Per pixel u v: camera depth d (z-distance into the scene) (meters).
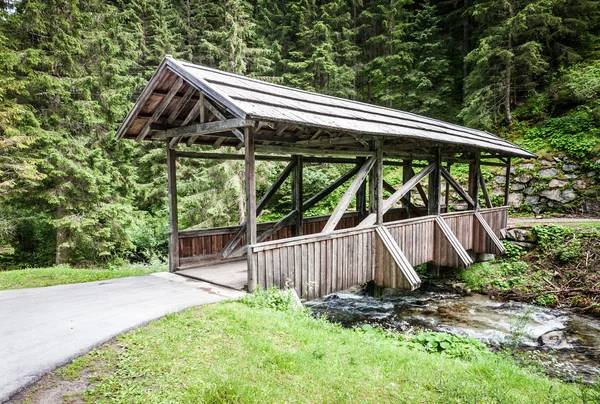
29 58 9.38
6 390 2.77
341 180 9.22
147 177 16.12
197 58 19.80
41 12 10.20
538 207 14.56
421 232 9.01
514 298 9.27
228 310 4.57
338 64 21.03
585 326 7.57
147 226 14.92
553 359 6.12
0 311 4.61
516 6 15.77
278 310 4.91
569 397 3.44
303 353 3.60
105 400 2.66
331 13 21.38
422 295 9.86
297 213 8.95
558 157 14.63
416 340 5.18
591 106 14.91
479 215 11.04
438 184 9.44
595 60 16.00
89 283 6.27
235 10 15.22
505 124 17.12
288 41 21.75
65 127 10.83
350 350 3.86
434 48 20.20
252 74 16.12
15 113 8.90
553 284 9.40
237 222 14.51
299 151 6.40
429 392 3.18
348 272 7.11
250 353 3.47
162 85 5.98
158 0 20.58
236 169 13.80
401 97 20.53
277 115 5.00
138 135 6.98
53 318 4.31
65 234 11.10
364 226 7.41
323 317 5.10
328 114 6.39
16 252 12.50
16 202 10.34
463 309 8.74
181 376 3.00
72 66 10.71
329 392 2.99
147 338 3.71
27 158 9.23
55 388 2.82
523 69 16.83
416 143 9.00
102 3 12.40
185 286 5.98
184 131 6.30
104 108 11.57
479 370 3.87
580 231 10.76
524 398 3.29
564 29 15.92
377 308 8.91
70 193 10.75
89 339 3.66
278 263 5.79
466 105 17.88
